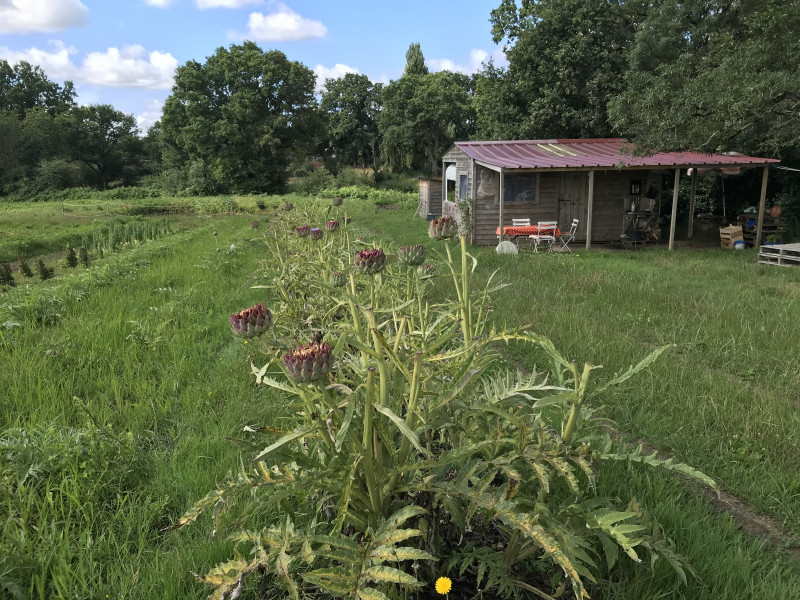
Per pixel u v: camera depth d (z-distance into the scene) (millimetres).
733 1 19188
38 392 4625
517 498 2312
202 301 8766
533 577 2664
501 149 18500
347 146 86688
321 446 2348
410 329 3045
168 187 58312
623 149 16203
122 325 7043
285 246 8266
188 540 2967
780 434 4469
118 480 3562
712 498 3736
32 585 2570
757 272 12062
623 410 4883
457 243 16953
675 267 12789
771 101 13422
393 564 2322
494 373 5340
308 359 1937
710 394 5203
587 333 7098
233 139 55281
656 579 2684
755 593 2637
